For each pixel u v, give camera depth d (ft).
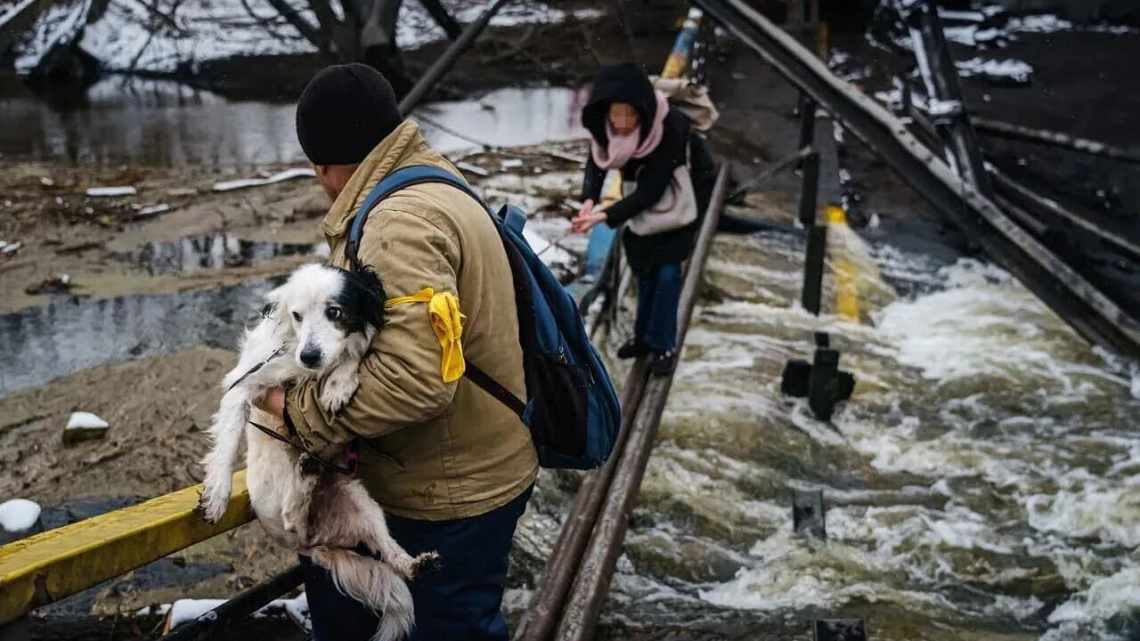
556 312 9.26
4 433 17.75
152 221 29.35
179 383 19.69
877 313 26.53
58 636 13.12
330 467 8.09
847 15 61.21
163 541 8.16
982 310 26.50
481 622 8.98
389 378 7.45
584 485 15.46
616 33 57.11
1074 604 15.48
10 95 49.19
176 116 44.93
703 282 27.02
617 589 15.48
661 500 17.56
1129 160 34.27
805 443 19.76
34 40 53.42
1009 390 22.22
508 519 8.85
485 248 8.29
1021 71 52.08
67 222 29.01
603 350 21.89
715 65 50.67
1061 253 29.81
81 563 7.57
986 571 16.20
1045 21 64.49
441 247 7.84
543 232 28.02
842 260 28.99
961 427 20.74
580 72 52.49
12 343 21.15
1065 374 22.88
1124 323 22.91
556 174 34.50
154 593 13.91
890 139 25.45
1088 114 46.26
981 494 18.31
